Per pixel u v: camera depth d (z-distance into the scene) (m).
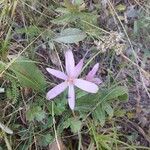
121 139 0.22
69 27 0.23
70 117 0.21
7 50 0.22
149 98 0.22
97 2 0.24
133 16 0.24
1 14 0.22
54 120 0.20
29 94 0.21
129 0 0.24
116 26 0.24
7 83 0.21
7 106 0.21
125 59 0.23
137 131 0.22
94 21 0.23
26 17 0.23
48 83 0.21
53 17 0.23
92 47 0.23
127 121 0.22
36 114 0.20
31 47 0.22
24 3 0.23
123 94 0.21
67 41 0.22
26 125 0.21
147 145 0.22
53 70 0.19
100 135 0.20
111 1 0.24
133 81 0.23
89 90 0.19
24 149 0.20
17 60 0.20
